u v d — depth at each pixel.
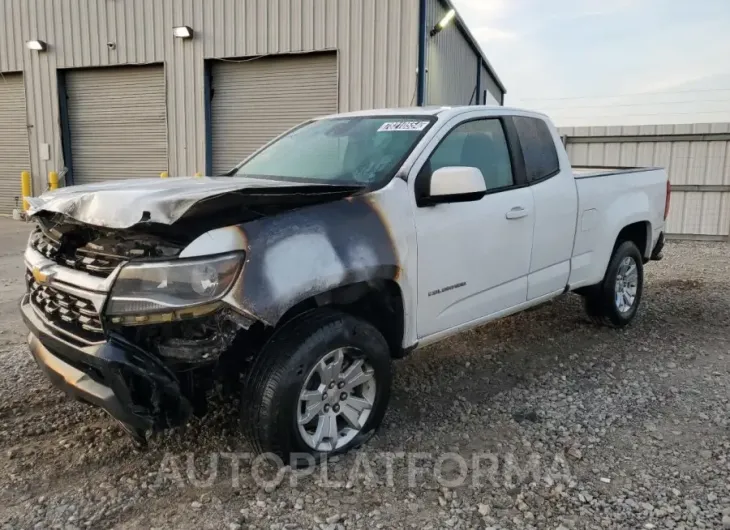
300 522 2.75
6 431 3.56
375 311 3.54
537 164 4.55
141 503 2.88
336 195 3.23
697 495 2.96
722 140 11.07
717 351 5.11
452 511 2.84
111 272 2.76
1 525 2.70
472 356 4.96
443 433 3.61
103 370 2.67
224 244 2.75
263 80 13.61
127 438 3.48
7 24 15.35
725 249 10.54
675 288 7.46
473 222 3.86
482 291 4.02
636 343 5.32
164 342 2.82
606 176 5.26
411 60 12.11
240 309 2.74
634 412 3.90
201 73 13.84
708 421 3.77
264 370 2.95
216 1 13.43
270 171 4.15
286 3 12.90
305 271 2.93
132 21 14.23
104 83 14.95
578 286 5.00
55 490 2.98
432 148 3.76
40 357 3.18
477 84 23.05
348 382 3.26
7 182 16.31
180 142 14.34
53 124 15.38
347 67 12.61
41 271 3.08
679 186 11.48
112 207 2.77
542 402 4.06
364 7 12.30
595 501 2.91
